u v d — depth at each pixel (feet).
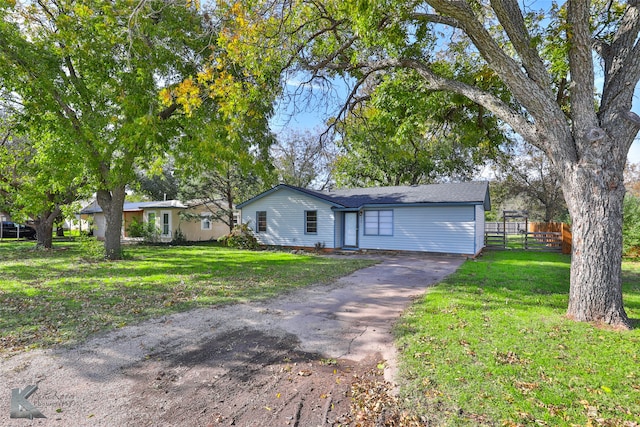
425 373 11.89
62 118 36.81
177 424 9.31
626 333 15.33
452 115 31.48
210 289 25.55
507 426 8.96
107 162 40.27
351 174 88.94
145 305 21.03
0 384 11.32
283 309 20.44
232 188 74.28
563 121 17.69
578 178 17.31
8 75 32.81
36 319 18.04
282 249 60.44
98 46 36.17
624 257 44.83
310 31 29.01
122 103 35.78
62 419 9.41
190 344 14.96
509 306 20.06
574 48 17.11
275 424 9.36
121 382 11.56
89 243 44.60
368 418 9.56
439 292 23.86
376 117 30.83
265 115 39.86
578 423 9.05
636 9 17.13
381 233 55.06
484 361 12.69
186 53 38.63
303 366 12.86
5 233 82.33
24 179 49.16
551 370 11.94
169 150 43.65
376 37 22.25
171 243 71.00
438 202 48.67
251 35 24.36
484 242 63.10
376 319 18.48
